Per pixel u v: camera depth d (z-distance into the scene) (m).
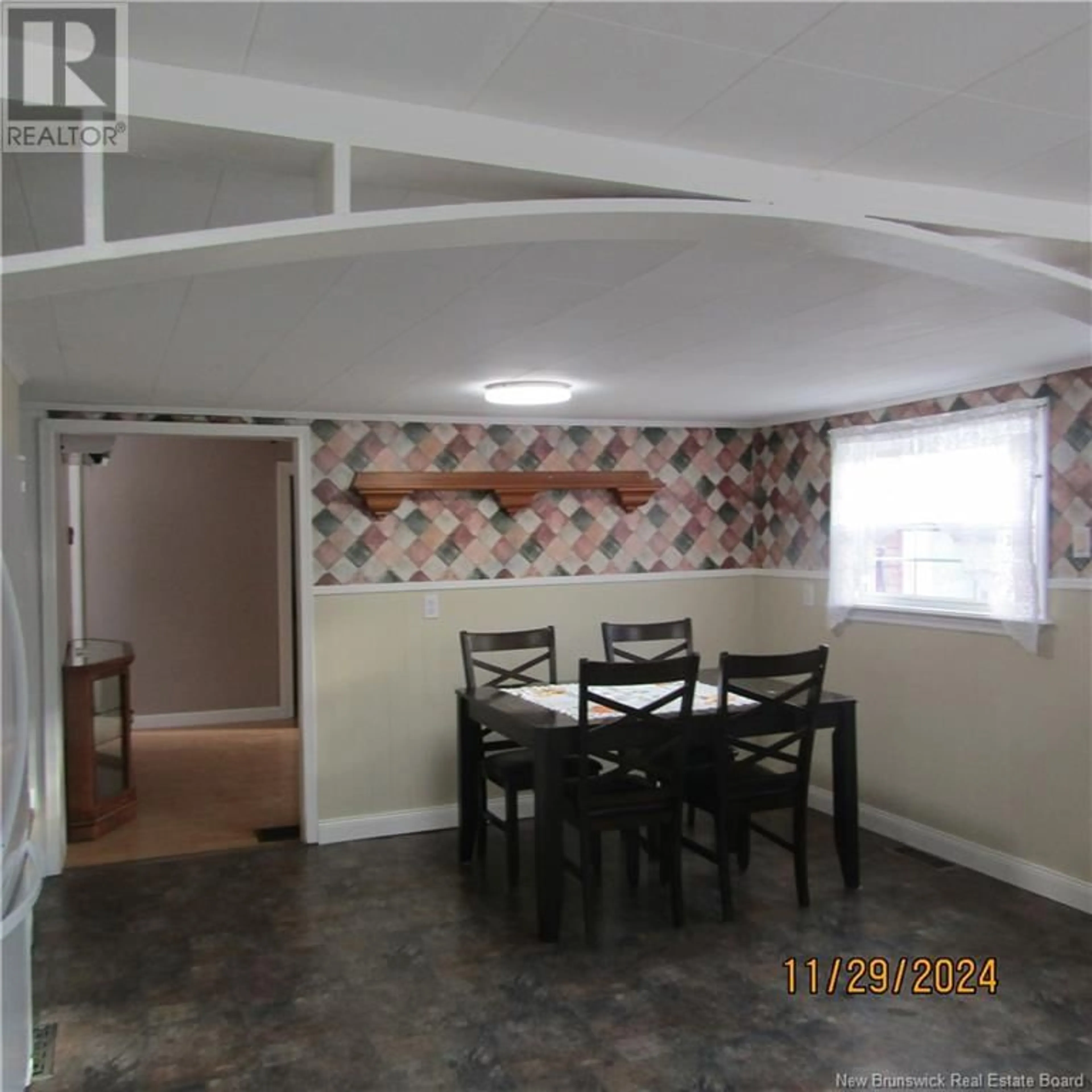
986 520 4.06
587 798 3.49
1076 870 3.71
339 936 3.55
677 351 3.30
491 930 3.59
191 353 3.22
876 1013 2.94
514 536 5.05
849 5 1.24
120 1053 2.75
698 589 5.45
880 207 1.85
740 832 4.17
